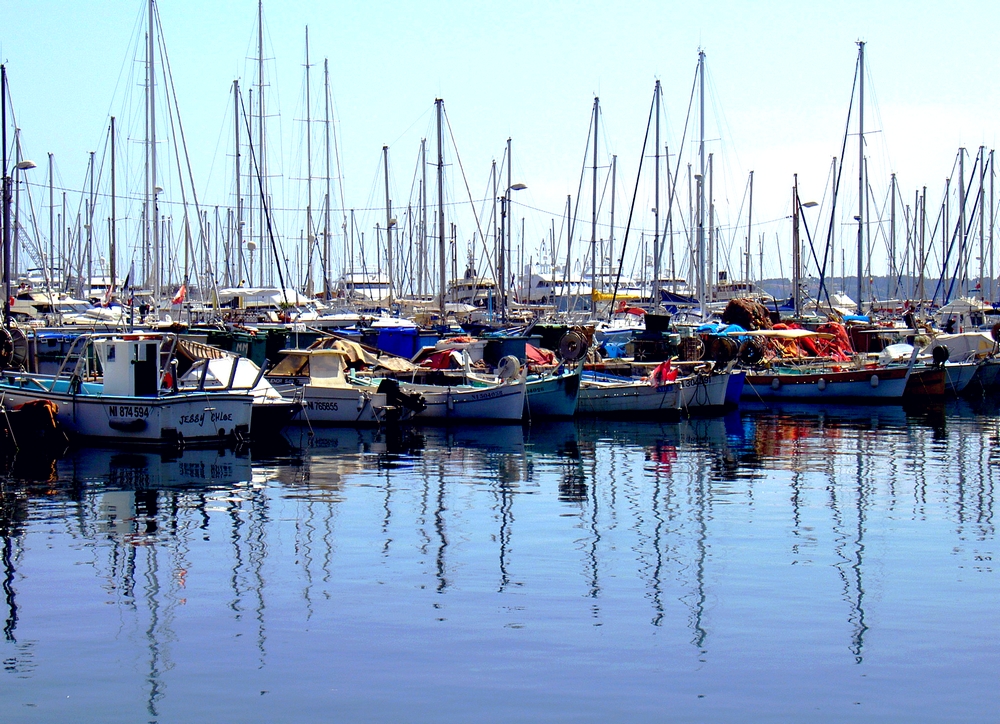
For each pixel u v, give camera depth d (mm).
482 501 25344
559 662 14477
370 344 55781
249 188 72562
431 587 17922
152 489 26328
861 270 73875
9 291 47375
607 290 88562
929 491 26922
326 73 74375
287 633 15594
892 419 44562
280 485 27172
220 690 13539
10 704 13133
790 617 16359
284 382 41219
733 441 37000
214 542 20984
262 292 71812
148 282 76062
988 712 12961
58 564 19266
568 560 19766
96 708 13023
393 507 24516
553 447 35062
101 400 32562
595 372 49906
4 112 46438
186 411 32688
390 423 39906
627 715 12828
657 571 18969
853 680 13883
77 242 83438
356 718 12742
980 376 55312
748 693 13492
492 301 81375
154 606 16859
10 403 33312
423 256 81625
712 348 55719
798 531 22219
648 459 32375
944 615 16453
